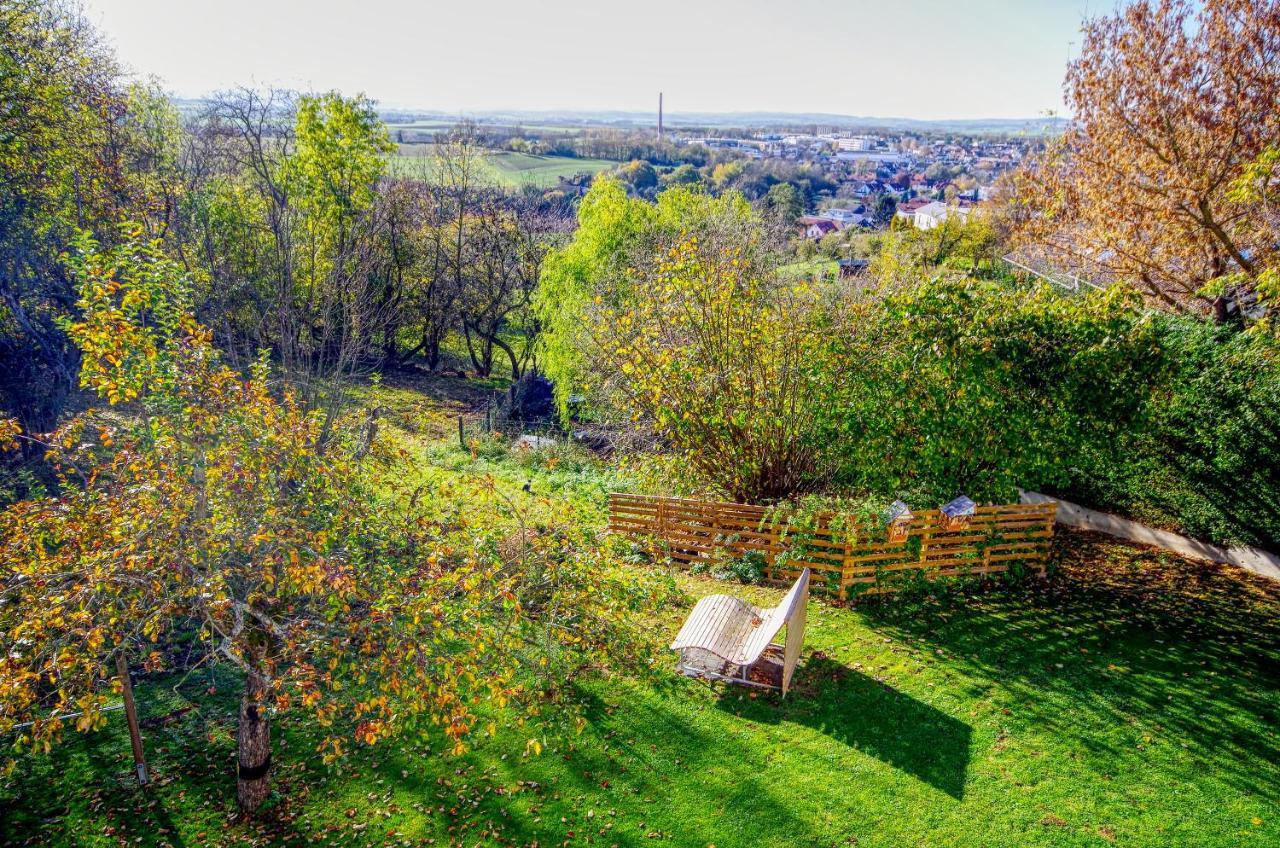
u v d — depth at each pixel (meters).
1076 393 14.95
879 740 10.55
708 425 16.55
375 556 9.04
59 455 8.73
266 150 26.36
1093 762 10.08
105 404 16.55
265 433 8.52
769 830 9.04
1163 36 18.72
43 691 10.52
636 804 9.48
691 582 15.49
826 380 15.43
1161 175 19.23
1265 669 12.07
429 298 39.12
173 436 8.47
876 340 15.52
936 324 15.07
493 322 40.94
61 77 21.22
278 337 23.83
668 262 17.11
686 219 29.86
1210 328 16.48
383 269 34.16
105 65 23.94
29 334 18.47
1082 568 15.83
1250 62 17.77
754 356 16.22
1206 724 10.78
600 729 10.82
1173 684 11.71
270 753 9.50
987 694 11.53
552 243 40.19
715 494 17.59
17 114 18.94
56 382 17.69
